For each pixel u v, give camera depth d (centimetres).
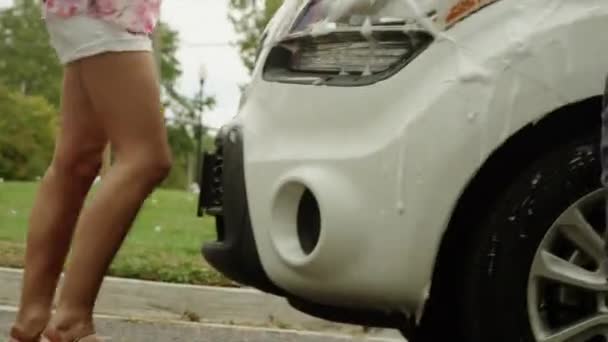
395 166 288
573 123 298
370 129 295
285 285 306
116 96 311
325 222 289
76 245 314
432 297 312
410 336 350
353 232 290
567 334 295
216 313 576
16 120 3600
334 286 296
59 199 338
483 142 286
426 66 294
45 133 3666
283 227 305
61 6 310
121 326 533
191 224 876
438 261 302
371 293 293
